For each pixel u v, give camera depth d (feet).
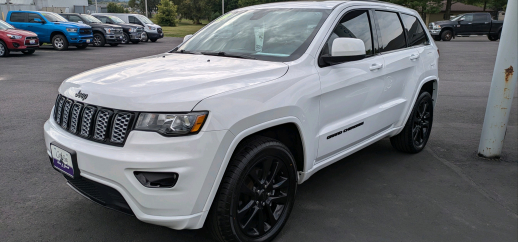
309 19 11.33
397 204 11.61
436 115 22.81
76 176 8.12
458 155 16.05
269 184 9.02
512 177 13.84
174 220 7.64
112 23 77.20
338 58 10.12
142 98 7.55
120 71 9.47
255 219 9.12
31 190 11.96
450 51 62.49
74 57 50.72
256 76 8.89
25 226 9.89
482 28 89.81
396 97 13.73
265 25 11.83
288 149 9.32
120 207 7.95
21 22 61.21
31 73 36.35
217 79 8.36
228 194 8.07
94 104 8.03
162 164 7.26
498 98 15.05
